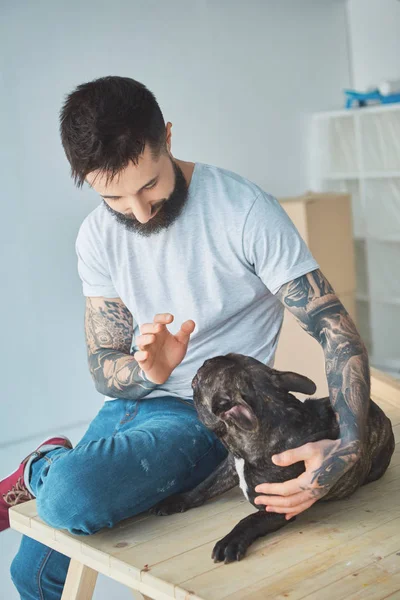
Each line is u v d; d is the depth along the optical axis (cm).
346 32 504
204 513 165
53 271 381
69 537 158
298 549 143
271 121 467
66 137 155
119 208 164
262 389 151
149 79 410
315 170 491
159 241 182
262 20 458
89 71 388
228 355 161
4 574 291
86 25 385
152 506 167
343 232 428
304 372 363
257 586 130
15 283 368
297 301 170
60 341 384
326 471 138
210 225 179
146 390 182
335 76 500
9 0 359
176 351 164
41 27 370
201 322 184
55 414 382
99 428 192
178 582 133
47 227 378
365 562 136
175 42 419
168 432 170
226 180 182
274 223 175
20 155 367
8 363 366
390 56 480
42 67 371
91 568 162
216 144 442
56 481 154
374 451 166
